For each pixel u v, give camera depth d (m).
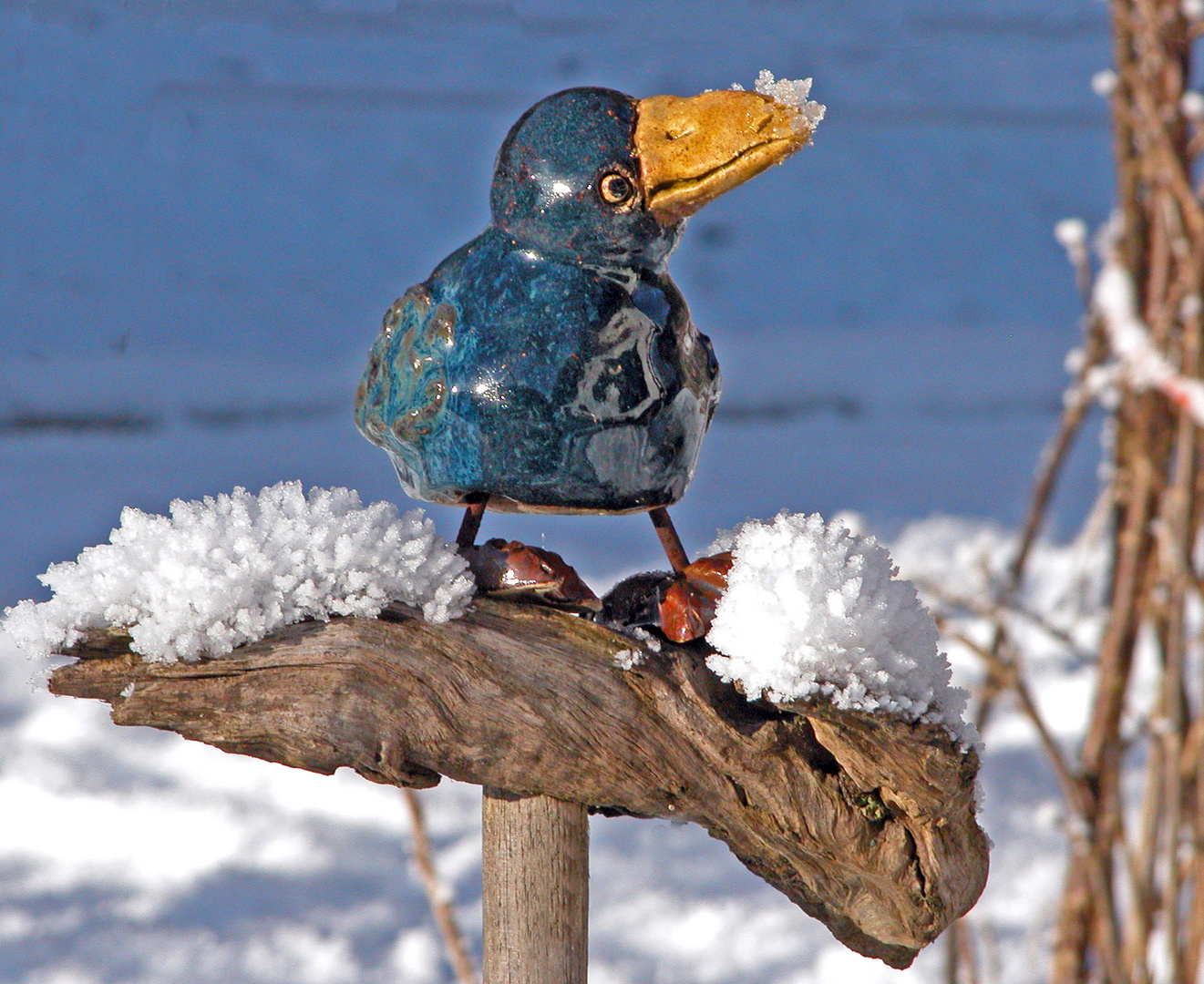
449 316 2.32
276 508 2.31
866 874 2.41
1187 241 3.89
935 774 2.30
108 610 2.24
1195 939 4.06
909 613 2.34
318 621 2.28
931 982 5.97
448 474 2.36
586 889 2.45
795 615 2.25
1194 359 3.85
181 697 2.27
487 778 2.35
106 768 8.41
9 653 9.91
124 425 15.77
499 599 2.35
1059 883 6.69
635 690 2.32
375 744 2.30
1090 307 4.27
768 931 6.79
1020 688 4.21
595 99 2.32
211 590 2.21
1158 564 4.07
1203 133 3.94
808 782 2.36
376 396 2.44
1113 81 4.03
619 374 2.28
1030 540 4.46
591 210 2.27
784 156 2.26
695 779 2.36
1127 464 4.13
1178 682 3.96
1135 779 7.12
